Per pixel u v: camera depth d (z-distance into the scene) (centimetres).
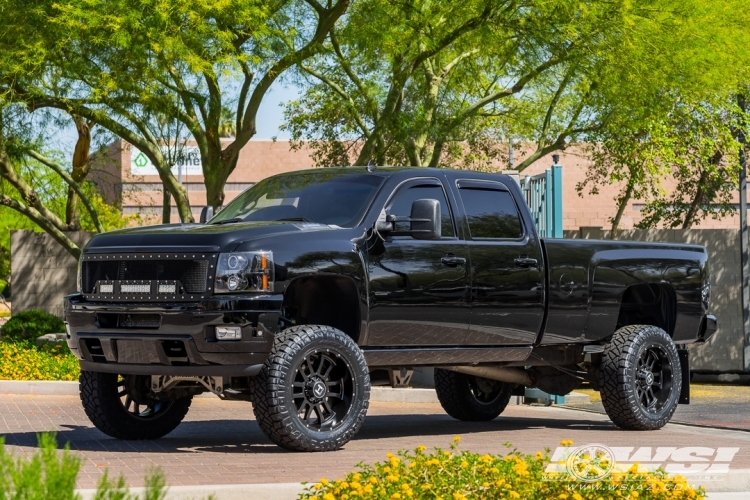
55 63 1658
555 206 1326
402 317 885
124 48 1598
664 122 2128
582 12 1741
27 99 1723
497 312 955
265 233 823
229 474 704
